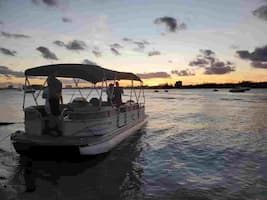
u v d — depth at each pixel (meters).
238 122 21.22
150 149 11.55
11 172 8.26
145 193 6.77
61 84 9.38
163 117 24.97
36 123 9.34
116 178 7.84
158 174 8.25
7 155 10.26
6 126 18.17
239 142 13.17
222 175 8.18
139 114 16.47
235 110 33.19
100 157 9.39
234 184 7.42
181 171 8.55
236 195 6.66
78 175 8.05
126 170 8.59
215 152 11.05
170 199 6.43
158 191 6.91
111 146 9.76
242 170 8.67
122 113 12.44
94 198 6.43
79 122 9.19
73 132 9.15
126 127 12.73
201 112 30.56
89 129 9.31
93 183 7.40
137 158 10.03
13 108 34.28
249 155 10.59
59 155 8.60
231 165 9.23
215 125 19.39
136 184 7.38
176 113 29.27
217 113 29.14
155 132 16.06
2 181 7.48
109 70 10.44
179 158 10.12
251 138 14.23
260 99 64.25
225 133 15.86
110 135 10.16
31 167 8.63
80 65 9.54
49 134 9.27
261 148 11.82
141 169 8.73
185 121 21.80
